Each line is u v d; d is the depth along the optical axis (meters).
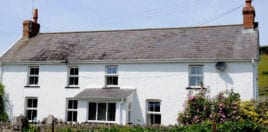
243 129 15.41
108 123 24.48
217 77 23.72
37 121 27.27
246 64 23.14
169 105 24.66
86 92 26.05
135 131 13.93
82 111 25.69
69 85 27.56
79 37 30.39
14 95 28.95
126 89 25.81
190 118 21.73
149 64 25.56
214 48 24.73
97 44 28.70
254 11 25.73
